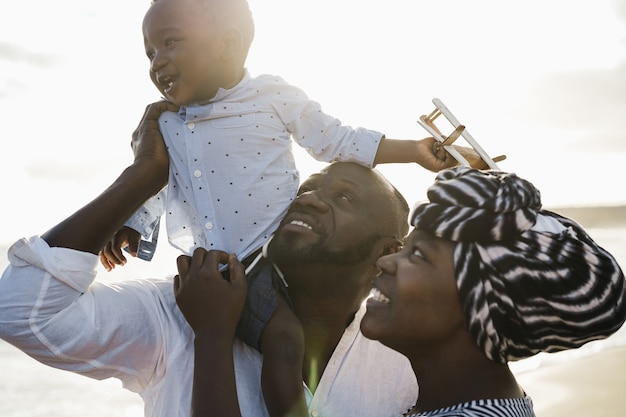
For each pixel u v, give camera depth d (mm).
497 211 1597
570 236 1612
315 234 2275
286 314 2287
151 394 2324
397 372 2424
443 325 1707
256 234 2387
